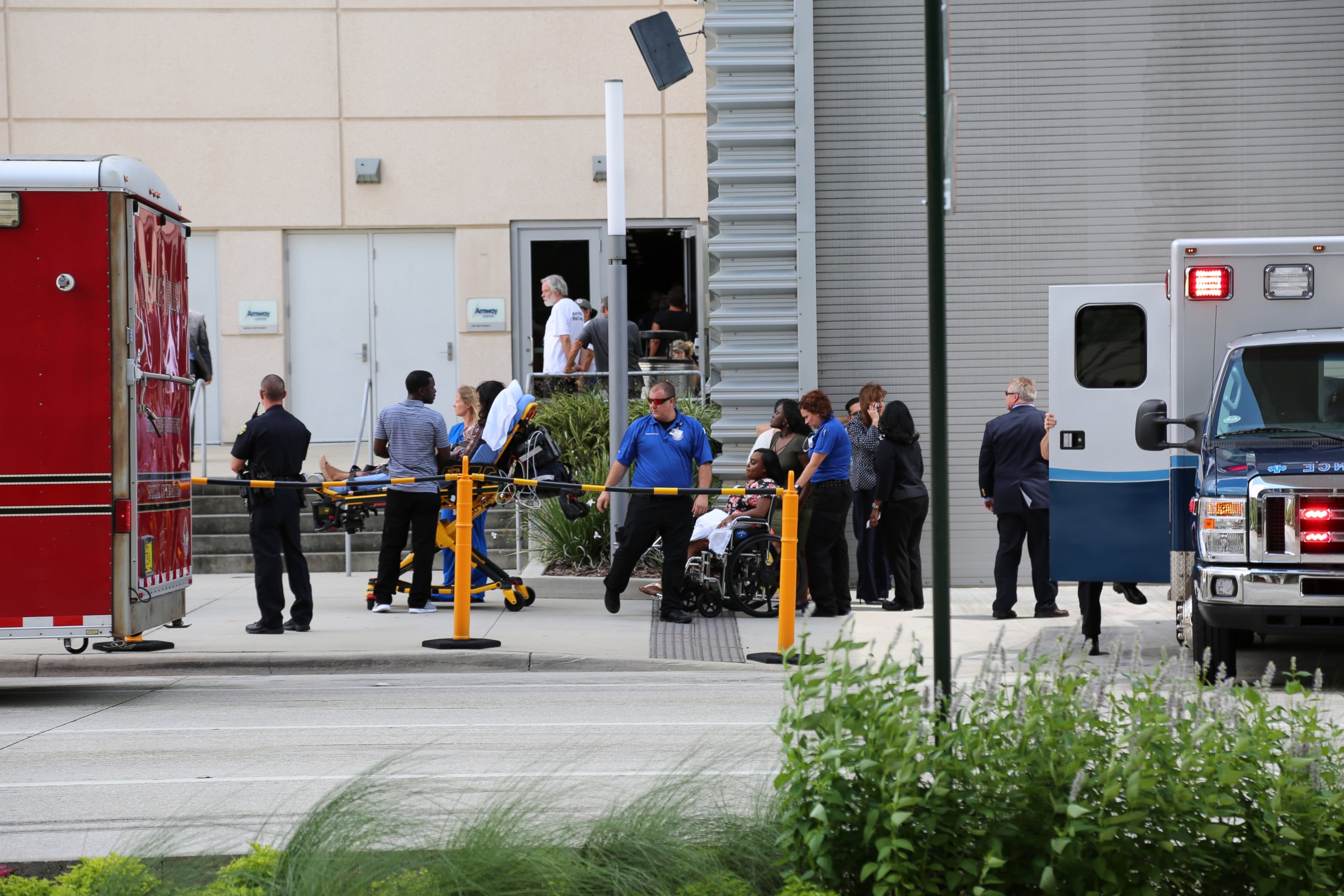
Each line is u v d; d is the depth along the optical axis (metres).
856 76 50.69
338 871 13.15
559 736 26.05
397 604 45.00
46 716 28.86
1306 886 12.77
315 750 24.88
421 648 36.12
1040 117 50.84
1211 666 30.78
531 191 66.75
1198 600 30.20
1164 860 12.84
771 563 41.19
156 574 31.34
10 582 29.73
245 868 13.84
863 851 13.47
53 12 65.75
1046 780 13.12
